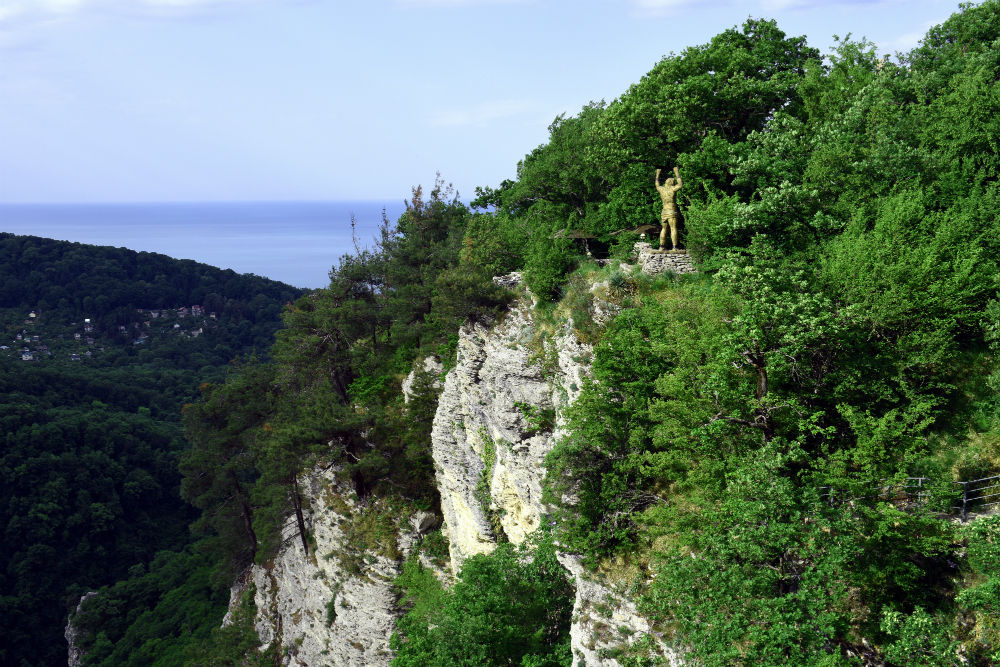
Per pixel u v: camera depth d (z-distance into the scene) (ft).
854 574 59.00
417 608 142.10
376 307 193.06
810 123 110.01
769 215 93.71
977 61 107.04
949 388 70.95
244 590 221.05
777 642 54.44
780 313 66.69
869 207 87.51
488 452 127.03
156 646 246.68
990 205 80.94
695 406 71.05
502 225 144.77
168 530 378.12
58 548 335.67
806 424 64.95
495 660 96.12
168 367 606.14
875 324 71.41
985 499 65.51
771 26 133.80
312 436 153.28
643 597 72.69
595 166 136.15
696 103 114.32
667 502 78.64
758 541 58.75
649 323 88.28
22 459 358.02
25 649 294.46
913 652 54.19
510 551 107.14
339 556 160.86
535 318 111.45
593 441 83.25
